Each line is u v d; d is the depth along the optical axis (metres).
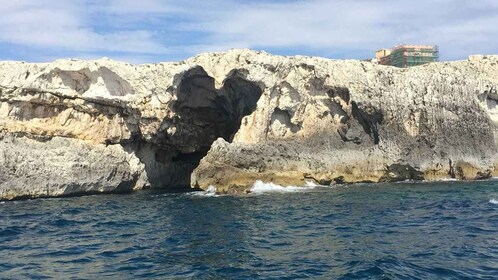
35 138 36.19
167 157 44.38
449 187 37.44
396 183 40.78
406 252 16.98
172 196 35.22
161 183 42.66
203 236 20.45
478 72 49.22
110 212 27.41
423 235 19.97
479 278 13.90
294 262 15.93
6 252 17.66
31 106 37.06
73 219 24.92
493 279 13.79
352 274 14.34
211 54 42.84
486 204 28.48
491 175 44.56
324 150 41.25
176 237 20.25
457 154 43.53
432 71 46.56
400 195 33.03
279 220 24.11
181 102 43.91
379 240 19.09
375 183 40.97
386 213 25.69
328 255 16.77
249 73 41.03
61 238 20.19
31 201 32.28
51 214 26.53
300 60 42.34
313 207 28.19
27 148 34.47
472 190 35.50
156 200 32.88
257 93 43.06
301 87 41.88
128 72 39.56
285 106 41.28
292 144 40.56
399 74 44.50
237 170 37.31
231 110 45.62
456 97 45.41
